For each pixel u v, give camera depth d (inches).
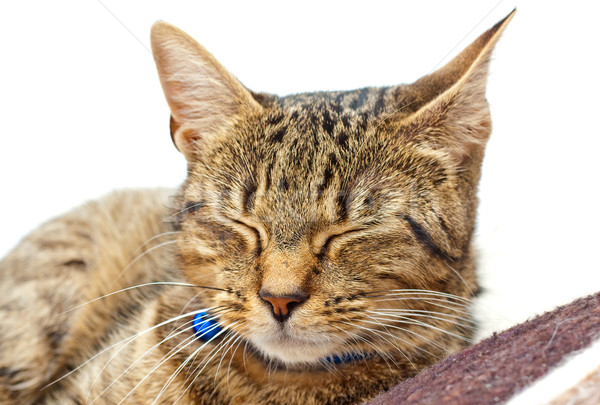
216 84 15.7
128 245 19.0
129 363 16.2
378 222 14.7
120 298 18.3
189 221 15.7
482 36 16.0
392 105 15.9
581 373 11.1
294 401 15.5
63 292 18.6
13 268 19.1
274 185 14.9
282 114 15.7
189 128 16.2
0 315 18.2
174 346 15.8
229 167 15.4
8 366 17.8
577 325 12.0
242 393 15.6
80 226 19.7
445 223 15.0
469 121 15.4
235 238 15.1
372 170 14.8
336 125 15.3
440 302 15.3
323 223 14.6
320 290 14.5
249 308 14.6
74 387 16.9
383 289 14.8
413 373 15.5
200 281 15.8
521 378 11.3
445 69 16.6
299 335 14.5
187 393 15.5
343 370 15.4
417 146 15.1
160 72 16.0
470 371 12.1
